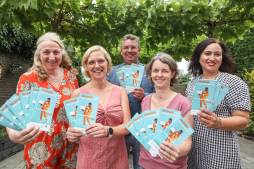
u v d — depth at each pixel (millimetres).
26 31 3166
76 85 2242
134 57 2666
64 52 2189
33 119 1518
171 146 1322
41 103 1558
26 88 1832
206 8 3170
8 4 2879
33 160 1819
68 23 4168
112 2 3176
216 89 1454
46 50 1844
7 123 1483
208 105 1468
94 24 4031
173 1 3041
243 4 2934
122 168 1724
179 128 1392
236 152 1673
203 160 1769
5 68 6734
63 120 1951
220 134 1684
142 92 2275
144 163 1677
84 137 1701
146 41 4188
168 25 3352
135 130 1510
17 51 7348
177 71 1746
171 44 5176
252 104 6020
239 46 11086
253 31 10656
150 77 1890
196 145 1819
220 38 4082
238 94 1597
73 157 2012
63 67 2229
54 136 1889
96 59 1737
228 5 3133
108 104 1752
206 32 3916
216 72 1854
